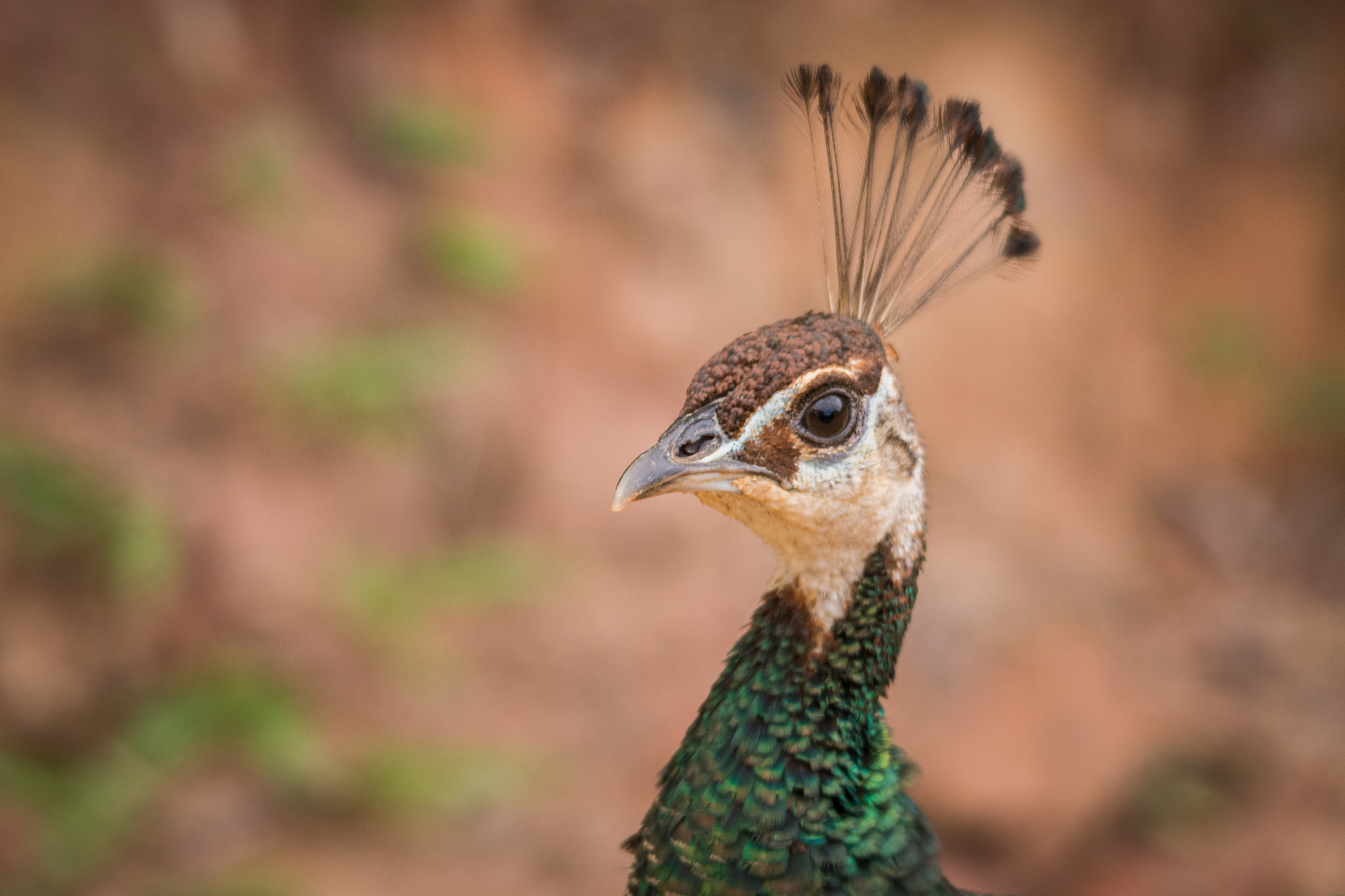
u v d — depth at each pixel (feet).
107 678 43.04
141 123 55.01
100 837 39.09
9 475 43.98
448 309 56.18
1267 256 77.61
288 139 57.16
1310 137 80.59
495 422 53.62
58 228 51.13
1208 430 73.36
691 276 63.31
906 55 72.49
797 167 68.74
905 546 19.80
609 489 54.85
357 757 43.37
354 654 46.34
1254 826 52.06
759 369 18.99
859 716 19.25
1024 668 54.54
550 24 67.05
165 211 53.26
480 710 46.85
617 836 43.91
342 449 50.31
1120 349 72.74
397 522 50.34
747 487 18.94
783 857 18.10
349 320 53.78
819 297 66.03
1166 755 54.13
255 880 38.58
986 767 50.08
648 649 51.31
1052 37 76.48
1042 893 49.24
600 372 58.23
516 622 49.83
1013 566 61.31
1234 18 81.30
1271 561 68.69
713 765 18.79
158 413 48.52
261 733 42.16
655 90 67.51
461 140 60.64
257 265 53.47
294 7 60.85
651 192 64.49
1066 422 69.82
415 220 58.34
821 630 19.26
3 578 42.93
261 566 46.70
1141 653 59.88
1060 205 73.41
